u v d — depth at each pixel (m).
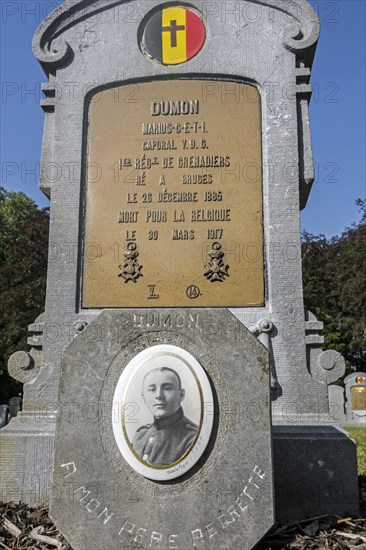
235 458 3.73
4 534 4.24
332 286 31.95
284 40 6.02
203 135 5.91
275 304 5.52
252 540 3.60
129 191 5.86
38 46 6.26
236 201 5.75
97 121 6.08
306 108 6.00
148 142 5.95
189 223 5.73
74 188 5.93
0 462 5.12
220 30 6.14
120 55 6.18
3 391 28.22
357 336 31.06
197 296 5.58
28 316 24.92
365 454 9.41
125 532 3.65
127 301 5.64
